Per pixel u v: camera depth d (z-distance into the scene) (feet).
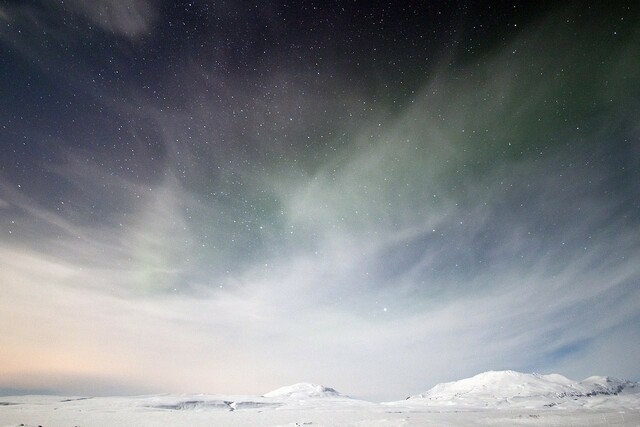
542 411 307.99
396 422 185.16
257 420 221.66
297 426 151.02
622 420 164.35
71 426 166.81
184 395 512.63
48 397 511.40
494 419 201.98
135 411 317.22
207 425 188.03
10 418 202.59
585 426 145.89
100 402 414.62
